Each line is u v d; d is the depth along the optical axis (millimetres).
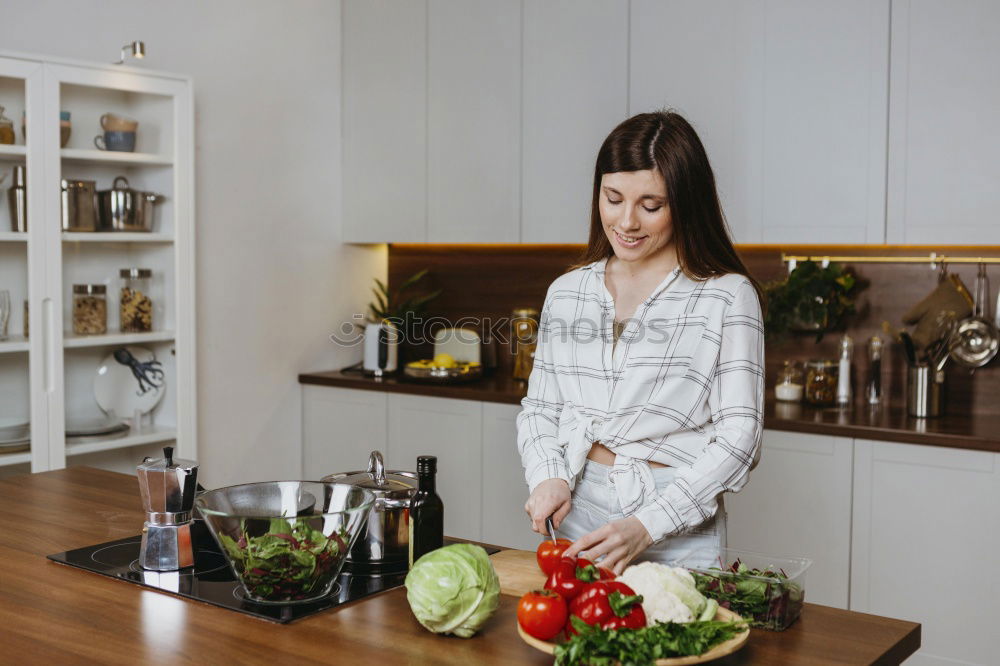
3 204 3002
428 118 4102
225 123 3889
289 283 4188
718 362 1858
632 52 3578
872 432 2986
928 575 2928
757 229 3379
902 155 3117
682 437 1890
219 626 1419
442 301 4465
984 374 3287
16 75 2977
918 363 3236
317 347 4336
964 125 3016
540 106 3793
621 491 1872
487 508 3760
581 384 1972
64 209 3119
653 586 1306
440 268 4465
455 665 1272
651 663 1147
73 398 3213
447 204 4066
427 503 1655
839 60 3197
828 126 3227
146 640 1365
